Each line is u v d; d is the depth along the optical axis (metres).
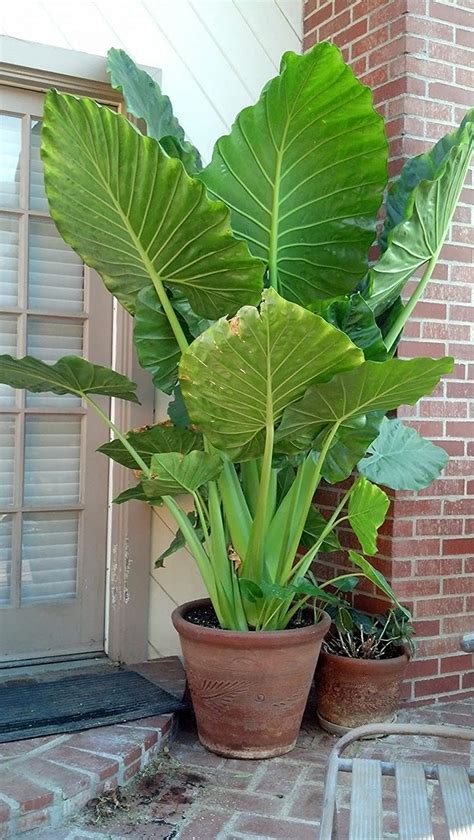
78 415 3.14
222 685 2.36
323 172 2.30
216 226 2.02
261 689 2.34
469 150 2.50
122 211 2.06
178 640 3.21
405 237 2.40
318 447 2.33
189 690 2.62
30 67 2.92
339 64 2.07
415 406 2.94
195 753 2.45
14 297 3.04
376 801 1.38
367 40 3.10
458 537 3.02
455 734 1.49
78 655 3.14
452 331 3.02
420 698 2.94
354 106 2.16
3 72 2.93
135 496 2.73
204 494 2.66
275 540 2.47
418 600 2.93
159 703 2.63
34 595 3.10
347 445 2.35
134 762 2.27
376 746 2.57
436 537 2.97
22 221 3.03
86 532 3.15
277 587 2.28
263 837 1.99
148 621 3.16
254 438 2.23
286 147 2.24
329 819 1.35
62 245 3.13
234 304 2.23
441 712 2.89
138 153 1.92
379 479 2.63
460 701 3.02
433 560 2.96
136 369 3.13
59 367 2.42
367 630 2.75
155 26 3.17
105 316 3.18
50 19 2.97
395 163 2.94
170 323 2.34
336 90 2.12
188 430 2.59
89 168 1.99
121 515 3.12
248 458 2.30
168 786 2.24
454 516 3.01
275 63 3.40
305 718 2.79
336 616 2.77
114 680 2.88
